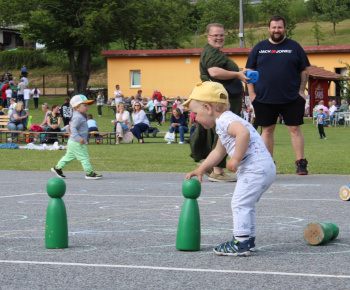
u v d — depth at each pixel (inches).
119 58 2746.1
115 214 463.2
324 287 250.5
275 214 450.6
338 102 2529.5
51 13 2955.2
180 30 3629.4
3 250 331.6
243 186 307.4
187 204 326.0
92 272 278.8
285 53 675.4
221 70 629.9
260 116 689.0
